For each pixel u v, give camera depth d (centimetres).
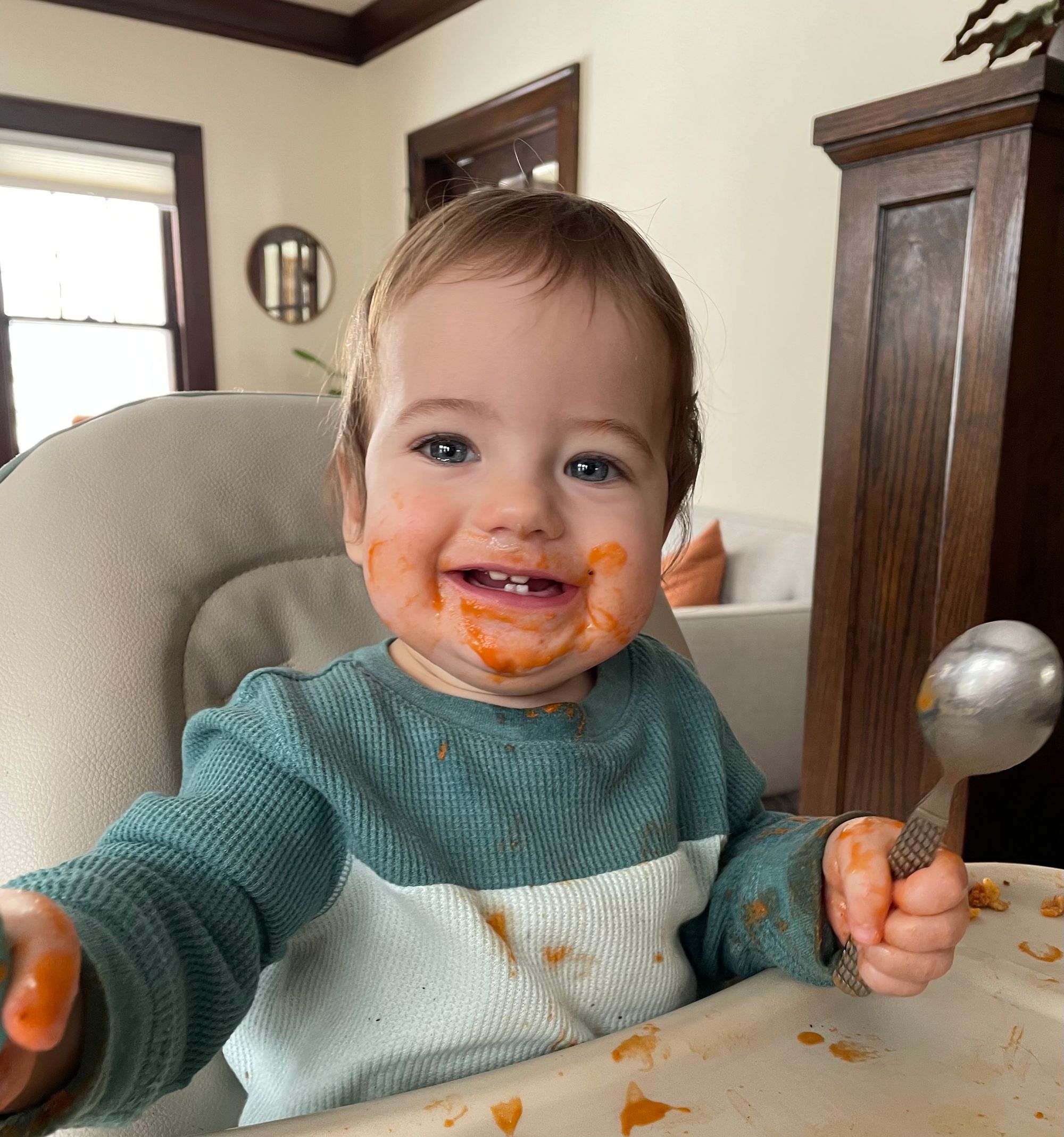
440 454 52
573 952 54
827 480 134
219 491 73
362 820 50
